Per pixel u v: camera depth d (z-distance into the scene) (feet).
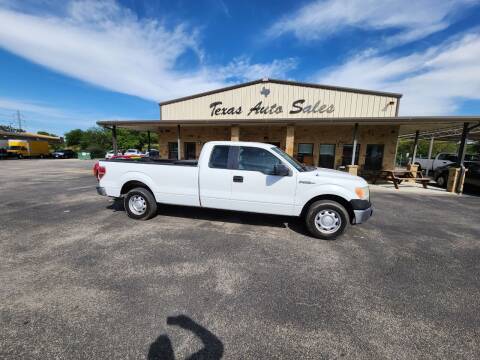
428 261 10.81
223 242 12.42
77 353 5.64
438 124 33.96
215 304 7.51
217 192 14.32
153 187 15.31
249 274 9.36
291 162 14.07
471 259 11.12
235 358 5.64
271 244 12.32
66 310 7.06
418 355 5.80
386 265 10.36
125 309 7.17
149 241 12.34
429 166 56.75
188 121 37.73
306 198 13.21
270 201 13.62
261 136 46.78
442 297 8.15
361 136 41.34
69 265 9.73
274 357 5.69
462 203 24.14
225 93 48.37
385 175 35.32
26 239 12.35
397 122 31.50
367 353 5.83
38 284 8.35
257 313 7.14
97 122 39.86
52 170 51.96
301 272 9.60
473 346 6.10
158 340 6.08
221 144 14.35
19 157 105.60
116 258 10.41
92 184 31.19
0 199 21.72
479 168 31.65
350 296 8.09
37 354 5.57
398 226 15.94
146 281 8.69
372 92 41.60
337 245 12.42
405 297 8.10
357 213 12.82
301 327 6.64
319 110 44.14
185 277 9.02
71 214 16.98
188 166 14.70
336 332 6.48
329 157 43.42
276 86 45.80
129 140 165.07
